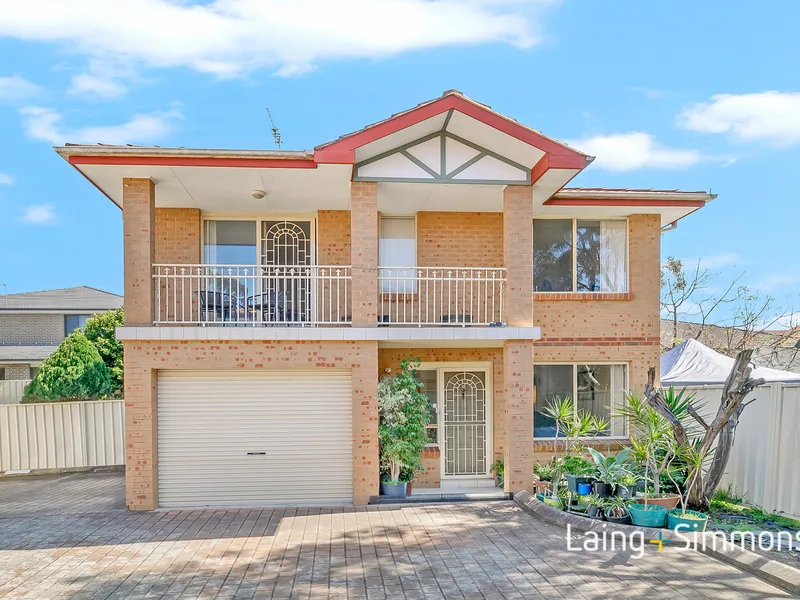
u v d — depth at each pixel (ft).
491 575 23.57
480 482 41.47
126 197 35.09
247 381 35.63
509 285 36.11
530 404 35.60
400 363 38.34
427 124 34.42
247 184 37.09
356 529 29.99
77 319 95.50
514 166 36.40
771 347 79.71
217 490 35.35
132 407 34.42
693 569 24.00
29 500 39.17
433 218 43.47
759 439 34.30
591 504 30.91
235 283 44.16
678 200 41.75
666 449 32.55
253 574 24.02
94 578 23.72
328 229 43.37
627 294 43.34
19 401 60.34
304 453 35.68
